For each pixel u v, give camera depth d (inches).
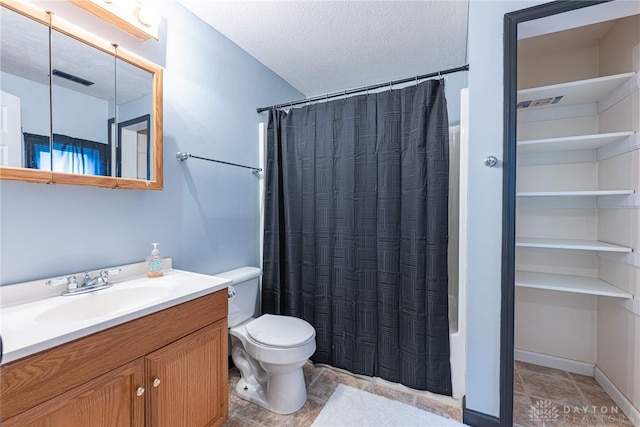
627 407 59.0
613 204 63.8
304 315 81.4
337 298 76.4
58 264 45.0
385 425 57.2
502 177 53.6
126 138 53.1
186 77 65.4
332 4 63.9
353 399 65.0
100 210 50.4
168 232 61.8
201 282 52.2
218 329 52.0
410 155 66.6
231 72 77.9
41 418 29.6
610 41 67.1
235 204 79.4
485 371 55.9
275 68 93.0
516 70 52.1
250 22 70.2
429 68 93.5
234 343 71.8
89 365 33.6
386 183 69.0
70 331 31.6
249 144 84.6
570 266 74.5
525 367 78.4
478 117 55.4
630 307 58.3
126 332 37.2
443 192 63.4
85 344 33.2
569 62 75.3
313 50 82.6
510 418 53.5
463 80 92.4
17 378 27.9
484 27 54.8
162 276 55.9
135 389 38.3
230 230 77.8
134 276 54.6
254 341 60.4
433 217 63.9
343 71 95.3
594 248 60.1
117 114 51.8
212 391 50.6
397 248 69.0
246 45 80.0
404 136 67.7
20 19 40.8
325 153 77.7
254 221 86.4
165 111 60.8
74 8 47.0
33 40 42.1
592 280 69.5
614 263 63.8
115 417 36.2
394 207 68.7
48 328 32.0
